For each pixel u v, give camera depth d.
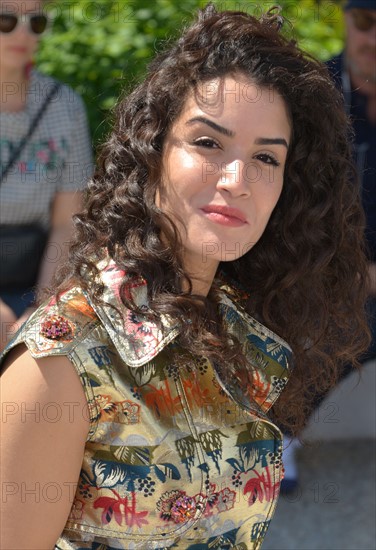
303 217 4.42
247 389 4.05
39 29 7.18
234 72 3.85
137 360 3.66
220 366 3.95
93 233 3.96
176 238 3.87
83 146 7.52
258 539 4.09
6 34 7.01
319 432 8.14
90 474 3.72
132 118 4.04
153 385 3.74
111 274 3.84
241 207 3.82
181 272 3.88
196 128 3.81
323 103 4.22
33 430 3.55
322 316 4.57
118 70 8.79
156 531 3.76
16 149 7.16
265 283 4.47
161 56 4.10
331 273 4.65
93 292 3.73
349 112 8.12
